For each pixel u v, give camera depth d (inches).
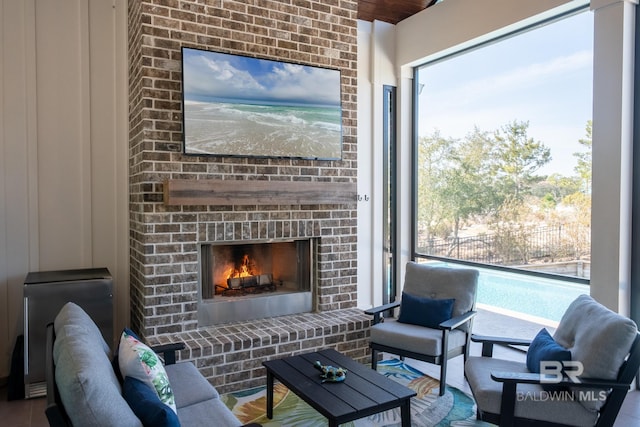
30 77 144.4
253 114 150.7
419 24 188.1
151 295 137.9
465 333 137.3
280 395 128.4
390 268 203.5
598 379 85.7
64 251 151.3
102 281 135.0
